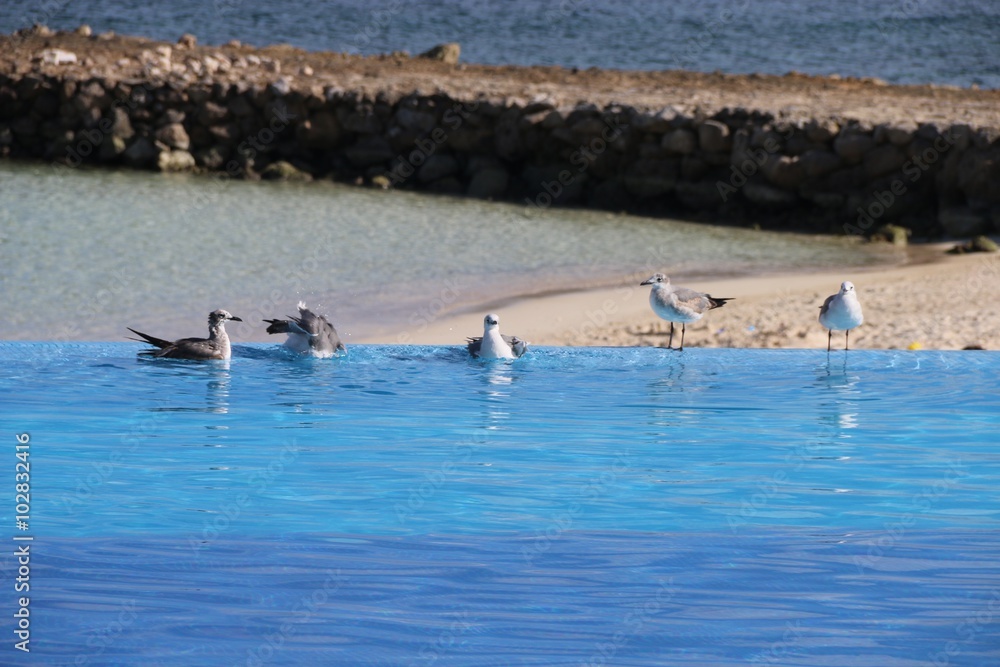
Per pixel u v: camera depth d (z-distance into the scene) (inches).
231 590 267.7
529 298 968.3
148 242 1168.8
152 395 515.8
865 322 835.4
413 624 249.6
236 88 1679.4
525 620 251.9
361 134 1646.2
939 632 247.1
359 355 649.0
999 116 1520.7
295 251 1153.4
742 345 772.6
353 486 359.9
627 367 615.5
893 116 1473.9
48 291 956.0
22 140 1717.5
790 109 1544.0
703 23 2778.1
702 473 379.9
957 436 440.8
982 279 1023.6
